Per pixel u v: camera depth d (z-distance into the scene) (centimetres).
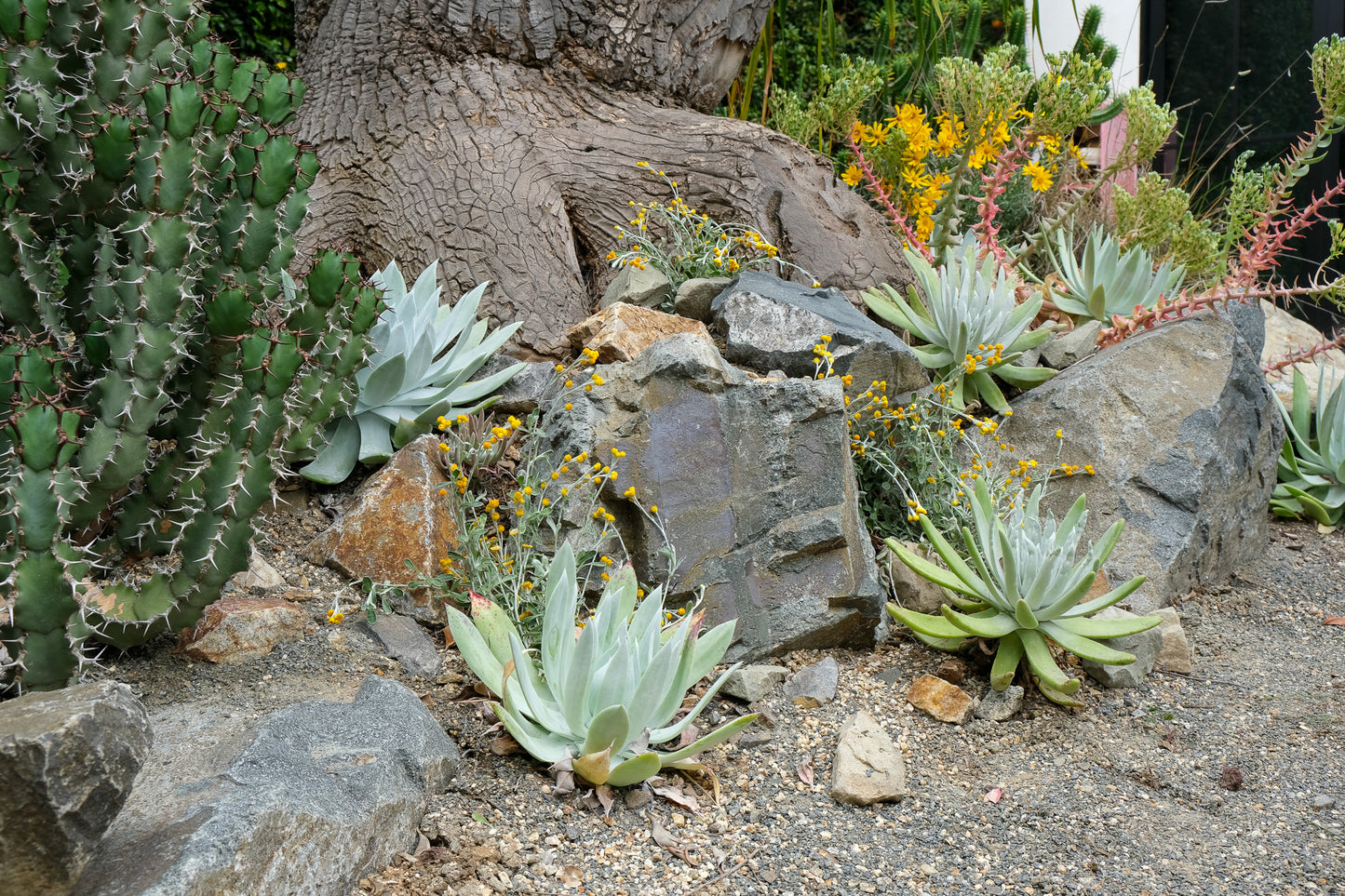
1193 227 501
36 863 163
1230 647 349
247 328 248
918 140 485
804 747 276
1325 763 279
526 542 308
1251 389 414
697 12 484
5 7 234
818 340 368
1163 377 399
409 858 218
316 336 277
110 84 248
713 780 254
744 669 296
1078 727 297
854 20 955
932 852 240
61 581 217
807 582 311
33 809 160
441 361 354
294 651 274
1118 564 363
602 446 309
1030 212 612
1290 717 303
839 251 445
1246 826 254
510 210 420
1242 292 453
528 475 313
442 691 276
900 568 346
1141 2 830
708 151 446
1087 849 244
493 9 448
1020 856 240
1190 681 326
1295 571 413
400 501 314
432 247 416
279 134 260
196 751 216
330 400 309
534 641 291
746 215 438
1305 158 456
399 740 234
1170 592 364
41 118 241
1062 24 824
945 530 361
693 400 316
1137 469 380
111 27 244
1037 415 403
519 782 246
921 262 438
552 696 261
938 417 379
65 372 264
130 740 175
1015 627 301
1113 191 546
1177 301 447
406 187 427
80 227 265
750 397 320
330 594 302
